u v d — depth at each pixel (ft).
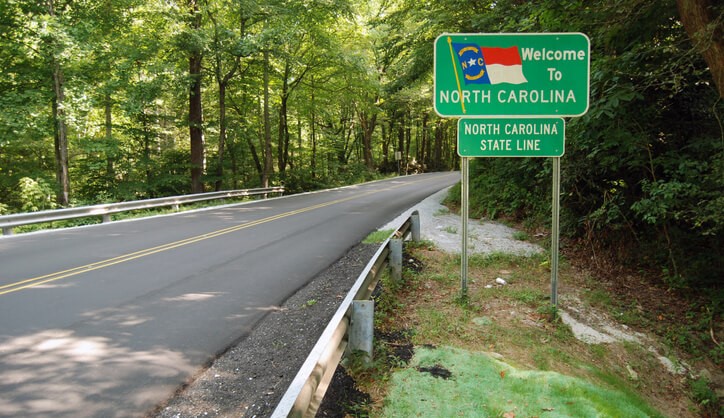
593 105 22.56
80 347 14.07
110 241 32.35
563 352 15.84
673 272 25.50
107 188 67.92
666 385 17.17
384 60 59.00
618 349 18.01
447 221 37.99
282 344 14.58
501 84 18.01
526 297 20.27
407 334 15.20
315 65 86.12
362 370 12.15
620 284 25.41
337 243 31.19
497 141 18.17
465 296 18.98
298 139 113.70
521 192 38.58
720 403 16.69
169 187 75.51
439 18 43.80
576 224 31.53
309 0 70.23
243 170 107.14
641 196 27.37
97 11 58.23
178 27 58.29
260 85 85.40
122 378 12.14
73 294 19.49
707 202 21.56
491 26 36.19
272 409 10.67
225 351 14.06
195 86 69.26
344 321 11.34
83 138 62.80
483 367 12.88
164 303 18.44
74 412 10.42
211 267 24.56
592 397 11.76
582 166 28.32
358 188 88.89
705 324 21.39
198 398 11.21
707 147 22.95
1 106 50.34
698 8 15.83
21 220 35.78
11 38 52.08
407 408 10.57
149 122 74.08
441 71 18.20
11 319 16.40
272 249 29.32
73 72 56.85
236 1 63.77
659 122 25.17
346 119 129.18
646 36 22.26
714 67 16.16
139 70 63.62
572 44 17.60
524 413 10.62
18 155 68.13
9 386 11.54
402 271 22.17
